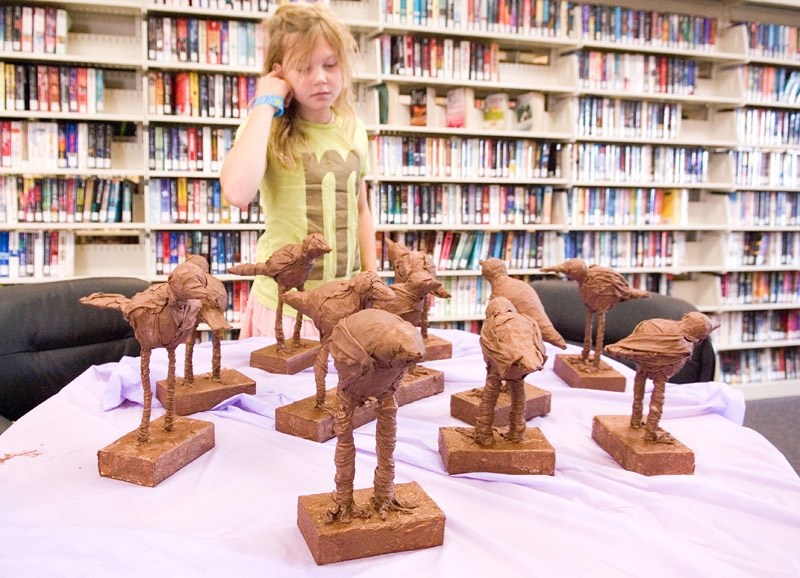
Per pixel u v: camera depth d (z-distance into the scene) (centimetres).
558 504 94
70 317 207
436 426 126
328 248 152
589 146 359
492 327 102
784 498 100
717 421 132
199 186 310
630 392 149
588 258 375
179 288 105
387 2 316
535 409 132
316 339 179
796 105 391
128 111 310
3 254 294
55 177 293
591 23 352
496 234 360
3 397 193
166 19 289
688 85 372
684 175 381
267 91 166
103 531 82
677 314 212
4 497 94
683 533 90
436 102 353
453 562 80
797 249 412
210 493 97
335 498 86
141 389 137
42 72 283
